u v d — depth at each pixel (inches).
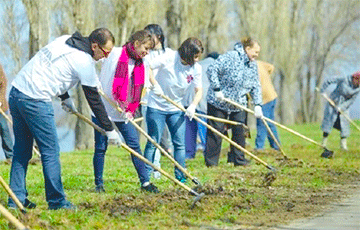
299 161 653.3
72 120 1425.9
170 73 507.8
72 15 1097.4
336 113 857.5
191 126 702.5
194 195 426.9
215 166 632.4
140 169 453.4
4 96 651.5
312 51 2202.3
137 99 443.8
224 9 1478.8
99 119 379.6
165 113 513.0
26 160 382.3
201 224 351.3
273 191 472.7
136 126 449.7
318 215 384.5
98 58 377.1
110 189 470.9
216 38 1471.5
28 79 364.2
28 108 363.9
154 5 1165.7
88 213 371.6
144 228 338.6
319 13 2084.2
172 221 354.6
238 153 632.4
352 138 1171.9
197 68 518.0
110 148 958.4
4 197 424.8
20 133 376.5
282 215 381.1
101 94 441.1
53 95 367.9
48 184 375.2
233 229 340.5
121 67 435.2
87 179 532.7
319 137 1235.9
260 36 1705.2
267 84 802.8
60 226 339.3
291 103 1925.4
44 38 1044.5
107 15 1157.7
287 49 1852.9
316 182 523.5
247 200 424.2
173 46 1338.6
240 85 615.2
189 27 1339.8
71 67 364.8
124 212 374.0
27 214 347.6
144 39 432.5
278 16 1812.3
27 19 1047.0
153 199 412.5
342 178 560.4
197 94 523.8
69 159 756.0
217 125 625.0
